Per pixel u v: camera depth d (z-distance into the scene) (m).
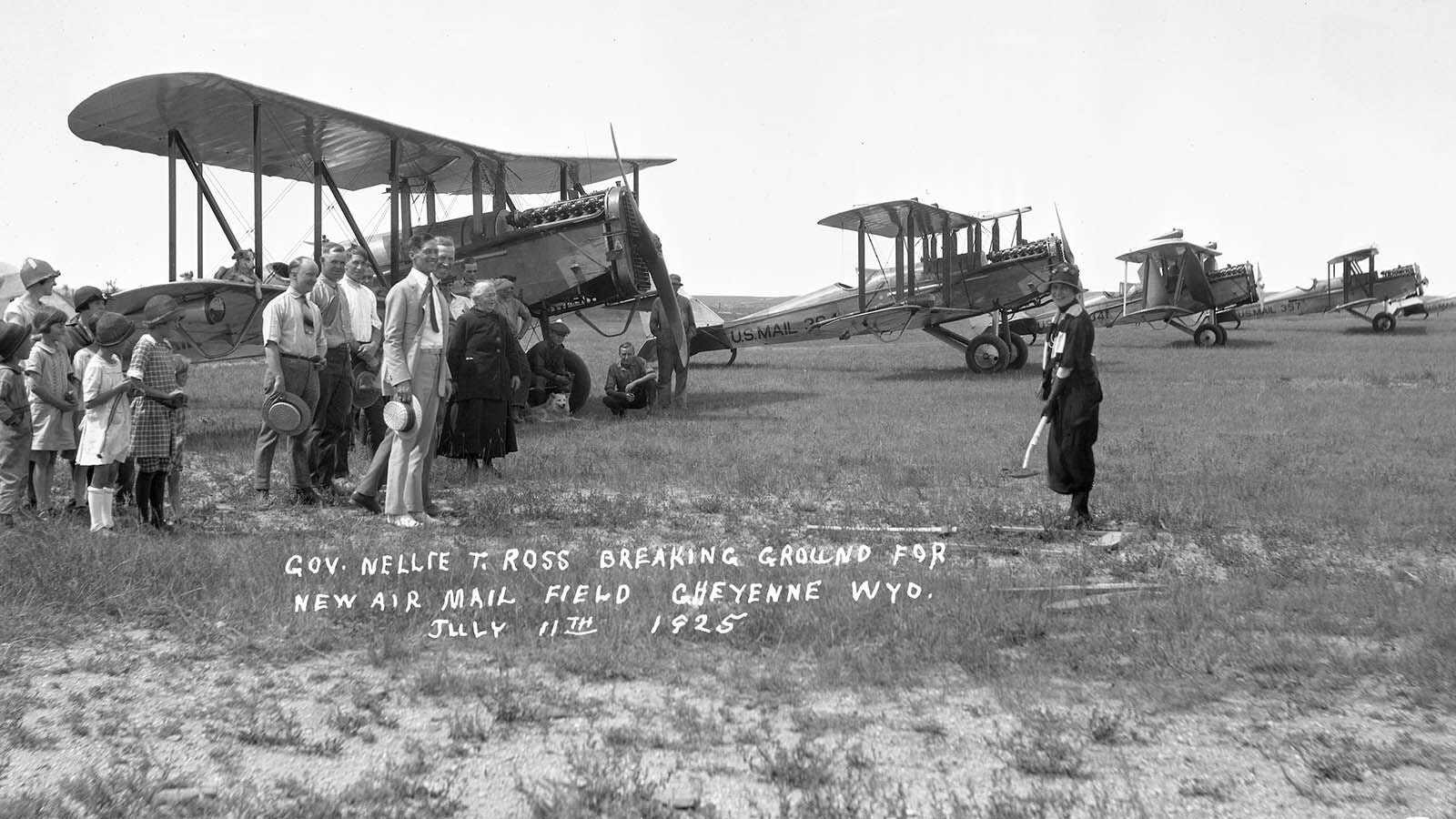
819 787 3.30
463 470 9.07
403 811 3.12
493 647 4.62
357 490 7.40
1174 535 7.00
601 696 4.10
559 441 11.38
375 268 14.20
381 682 4.23
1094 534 6.98
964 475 9.42
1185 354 26.27
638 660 4.45
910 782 3.37
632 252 15.15
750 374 22.36
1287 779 3.39
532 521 7.34
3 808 3.04
